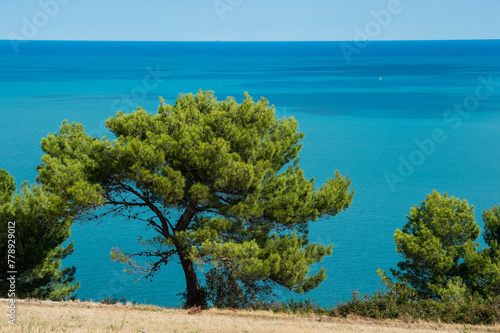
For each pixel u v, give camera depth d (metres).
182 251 24.23
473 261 27.42
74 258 52.78
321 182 91.19
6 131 133.88
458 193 85.75
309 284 25.09
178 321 17.53
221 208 24.17
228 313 21.48
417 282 29.14
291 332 16.11
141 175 22.73
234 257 22.48
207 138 24.47
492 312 20.89
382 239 62.41
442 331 18.33
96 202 22.23
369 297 22.62
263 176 23.75
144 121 25.47
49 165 22.25
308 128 148.50
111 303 23.39
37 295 25.77
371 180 94.81
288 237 25.39
